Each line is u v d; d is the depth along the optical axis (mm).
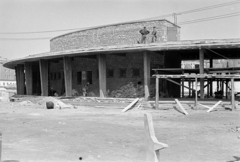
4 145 9234
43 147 8977
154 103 22141
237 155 8031
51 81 32594
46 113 20234
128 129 12625
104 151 8523
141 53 24656
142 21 27953
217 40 19203
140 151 8531
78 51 23984
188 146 9156
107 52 23297
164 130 12242
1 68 68812
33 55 28078
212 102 21109
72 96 26281
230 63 37219
